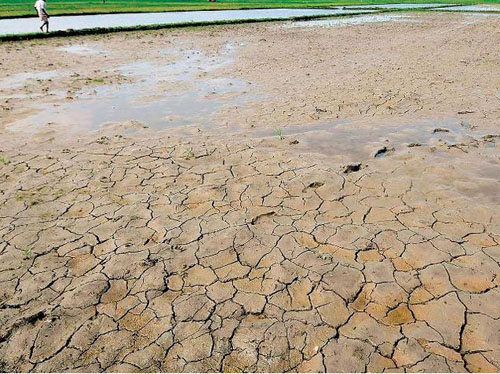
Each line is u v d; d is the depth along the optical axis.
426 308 2.74
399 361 2.39
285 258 3.23
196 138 5.73
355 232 3.53
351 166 4.66
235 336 2.58
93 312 2.78
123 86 8.73
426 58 11.44
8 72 10.06
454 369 2.33
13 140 5.73
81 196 4.20
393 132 5.87
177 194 4.21
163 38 16.08
